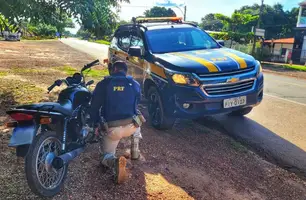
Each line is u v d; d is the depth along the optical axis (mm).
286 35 60969
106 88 3574
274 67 24547
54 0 5957
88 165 4027
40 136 3186
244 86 5203
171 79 4980
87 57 19031
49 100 7125
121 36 7750
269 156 4875
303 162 4688
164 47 6078
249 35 34594
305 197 3713
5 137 4727
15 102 6785
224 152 4824
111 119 3590
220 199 3502
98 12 6246
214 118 6684
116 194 3408
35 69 12398
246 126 6285
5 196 3215
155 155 4488
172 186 3666
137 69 6277
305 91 11211
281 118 6977
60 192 3373
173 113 5043
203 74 4863
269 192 3760
